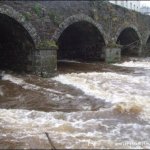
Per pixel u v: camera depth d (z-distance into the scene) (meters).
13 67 23.70
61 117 12.27
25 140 9.69
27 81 19.66
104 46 28.77
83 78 19.89
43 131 10.55
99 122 11.35
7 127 11.10
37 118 12.34
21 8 20.30
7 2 19.56
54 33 22.27
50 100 15.11
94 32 28.34
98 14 27.38
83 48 30.97
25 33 20.98
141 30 33.34
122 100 13.95
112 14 29.08
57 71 23.12
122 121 11.41
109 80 19.03
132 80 18.94
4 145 9.32
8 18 20.16
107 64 27.75
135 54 33.69
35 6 21.06
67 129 10.70
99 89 16.61
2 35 23.75
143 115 11.96
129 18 31.42
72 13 24.30
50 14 22.02
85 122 11.42
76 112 12.74
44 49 21.16
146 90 16.22
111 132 10.34
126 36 34.19
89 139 9.62
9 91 17.19
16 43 22.81
